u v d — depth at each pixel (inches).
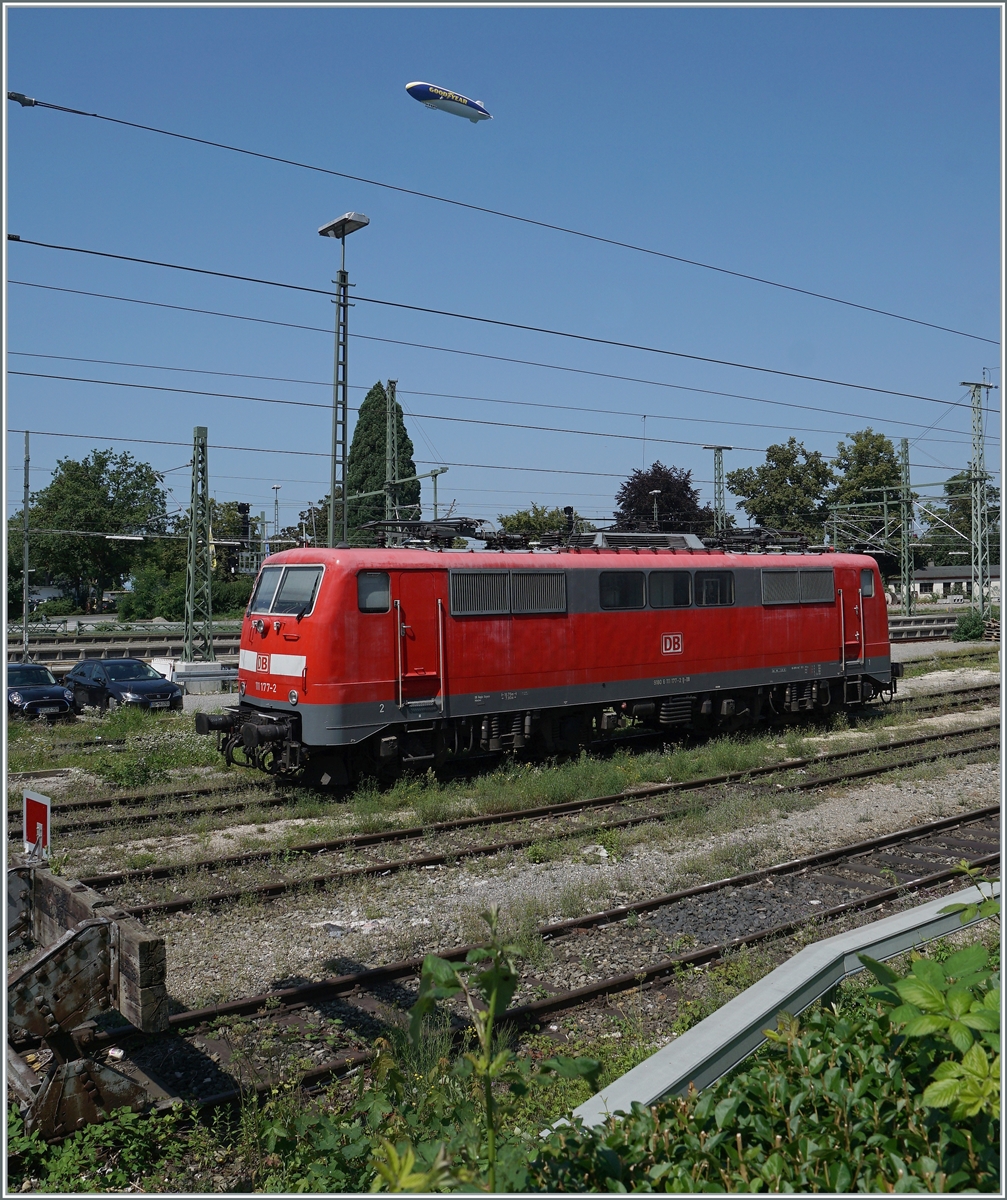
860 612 821.9
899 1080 157.8
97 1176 193.0
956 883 395.5
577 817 500.4
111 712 815.7
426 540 612.1
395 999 280.7
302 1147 193.9
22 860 258.8
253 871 403.2
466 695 573.6
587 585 633.6
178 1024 258.1
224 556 2399.1
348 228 866.1
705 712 709.9
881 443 2625.5
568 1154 145.3
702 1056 189.2
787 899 372.5
